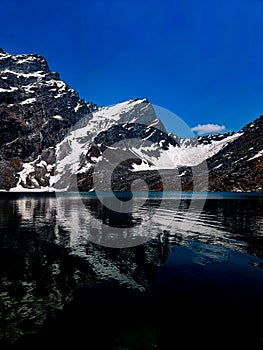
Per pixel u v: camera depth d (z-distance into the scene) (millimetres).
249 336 13797
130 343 13188
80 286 20266
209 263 25734
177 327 14484
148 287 19953
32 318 15641
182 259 27125
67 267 24906
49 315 15977
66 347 13023
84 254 29391
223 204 102000
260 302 17500
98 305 17188
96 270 23984
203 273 22906
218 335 13906
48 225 51094
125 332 14047
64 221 56281
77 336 13938
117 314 15945
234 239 36688
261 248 31688
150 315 15914
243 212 73375
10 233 42969
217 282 20875
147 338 13680
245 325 14828
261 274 22672
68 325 14898
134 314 15992
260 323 14992
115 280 21453
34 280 21672
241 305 17109
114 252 30094
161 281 21156
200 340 13383
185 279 21516
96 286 20266
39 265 25594
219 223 51656
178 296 18422
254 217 61750
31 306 17141
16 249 32094
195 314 15914
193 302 17484
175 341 13258
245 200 125875
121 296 18453
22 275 22844
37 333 14102
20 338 13742
